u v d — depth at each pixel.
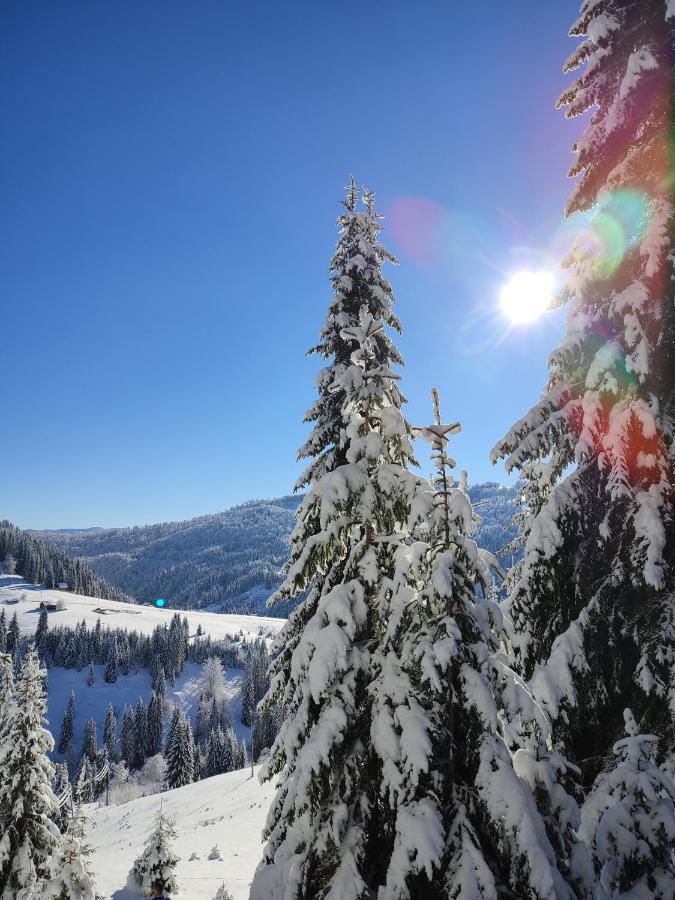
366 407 7.56
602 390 7.75
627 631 7.61
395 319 13.59
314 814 5.96
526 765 5.80
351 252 14.16
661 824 5.63
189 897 22.05
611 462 7.88
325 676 6.06
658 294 7.84
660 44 8.21
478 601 6.10
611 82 9.05
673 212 7.79
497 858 5.39
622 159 8.93
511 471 8.66
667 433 7.68
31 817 17.05
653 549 7.08
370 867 5.87
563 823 5.50
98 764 107.56
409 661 6.09
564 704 7.41
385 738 5.69
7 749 17.05
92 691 153.62
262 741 95.50
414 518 6.38
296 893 5.57
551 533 8.23
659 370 8.06
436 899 5.20
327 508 6.87
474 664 6.02
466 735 5.95
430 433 6.55
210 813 44.78
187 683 168.38
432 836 5.04
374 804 5.97
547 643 8.74
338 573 9.02
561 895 4.73
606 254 8.54
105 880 25.16
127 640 181.00
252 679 139.25
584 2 9.05
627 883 5.66
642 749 6.12
